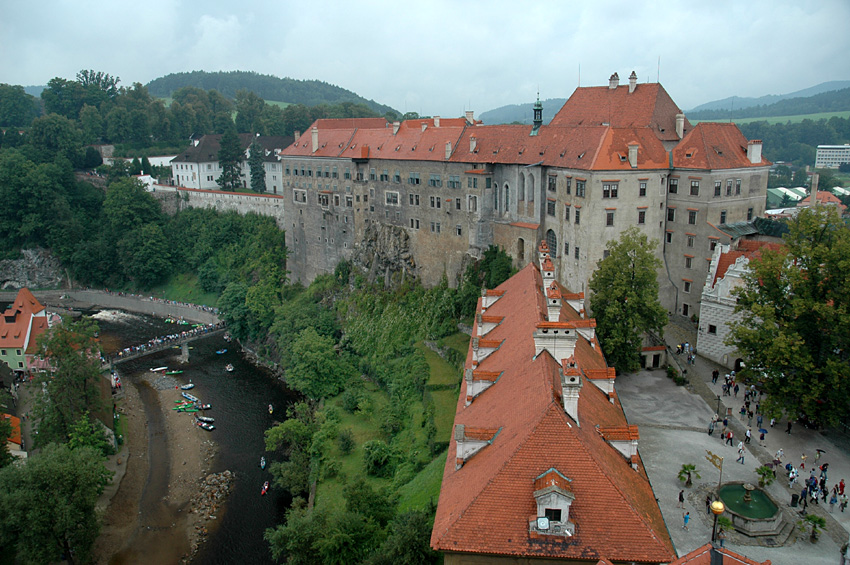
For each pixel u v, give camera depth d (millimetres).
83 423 84750
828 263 58531
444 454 71125
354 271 132250
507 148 102562
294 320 121812
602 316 73750
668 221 93438
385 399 97250
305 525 56688
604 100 104438
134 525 74750
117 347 134000
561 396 37812
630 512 33219
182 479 83750
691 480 53719
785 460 57469
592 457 34719
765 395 70250
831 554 45125
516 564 33094
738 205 91062
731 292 68312
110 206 174750
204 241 169875
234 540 71625
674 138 97312
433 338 105312
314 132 142875
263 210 165375
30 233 175625
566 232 91750
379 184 127438
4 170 173375
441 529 34562
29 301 120562
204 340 137125
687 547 45406
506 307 63406
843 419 63250
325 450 81500
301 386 101312
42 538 62344
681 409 67812
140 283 171750
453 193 110812
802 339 59000
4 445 76125
